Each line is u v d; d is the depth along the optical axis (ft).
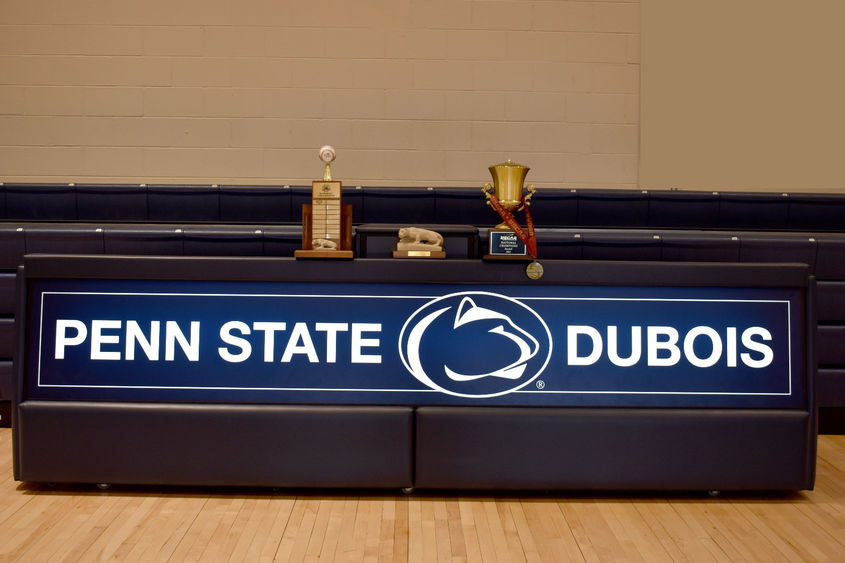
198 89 13.44
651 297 6.55
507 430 6.44
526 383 6.48
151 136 13.48
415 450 6.47
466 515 6.14
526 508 6.32
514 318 6.52
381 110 13.55
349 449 6.44
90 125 13.43
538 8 13.57
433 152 13.60
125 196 12.00
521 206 6.98
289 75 13.48
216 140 13.50
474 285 6.54
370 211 11.98
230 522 5.91
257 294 6.53
